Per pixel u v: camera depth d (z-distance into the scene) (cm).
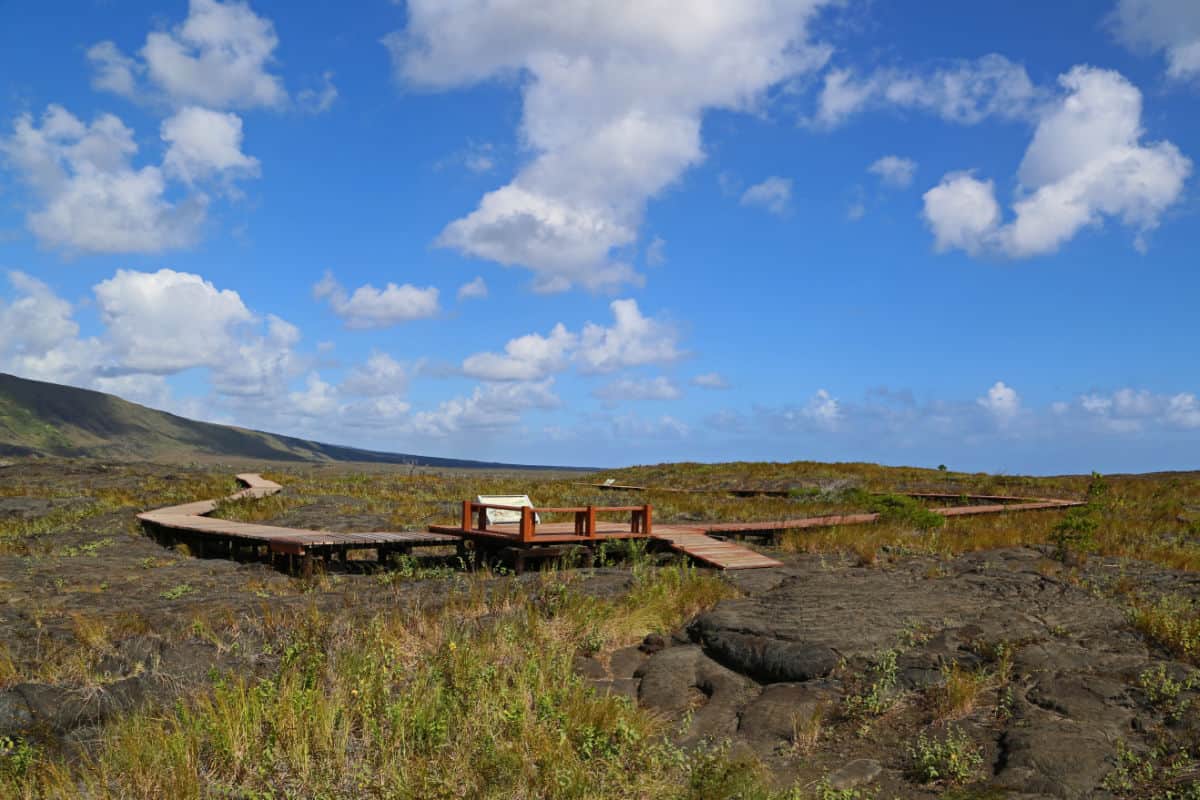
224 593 1352
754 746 754
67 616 1128
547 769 631
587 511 1709
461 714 726
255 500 3014
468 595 1223
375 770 642
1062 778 641
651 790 632
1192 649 935
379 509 2883
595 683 916
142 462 5397
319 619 952
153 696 749
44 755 654
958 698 805
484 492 3734
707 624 1072
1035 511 2742
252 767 634
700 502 3328
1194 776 629
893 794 649
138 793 591
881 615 1095
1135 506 2653
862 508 2612
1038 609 1138
